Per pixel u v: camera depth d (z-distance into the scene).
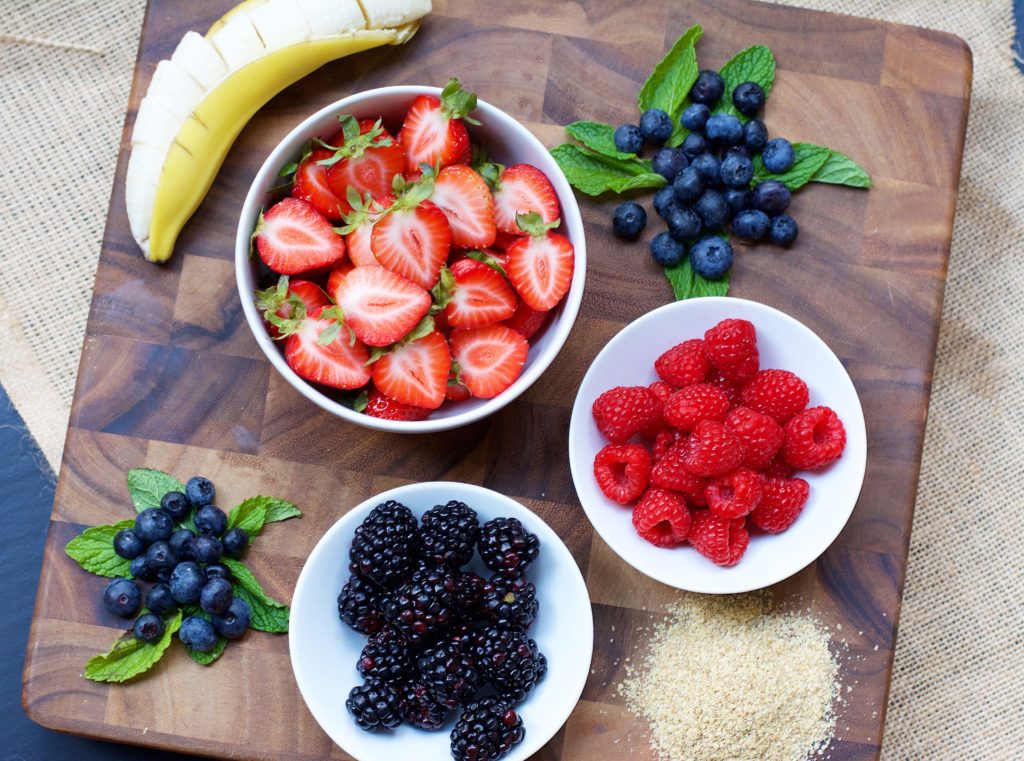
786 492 0.59
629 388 0.59
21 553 0.68
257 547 0.61
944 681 0.71
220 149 0.60
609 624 0.62
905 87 0.63
